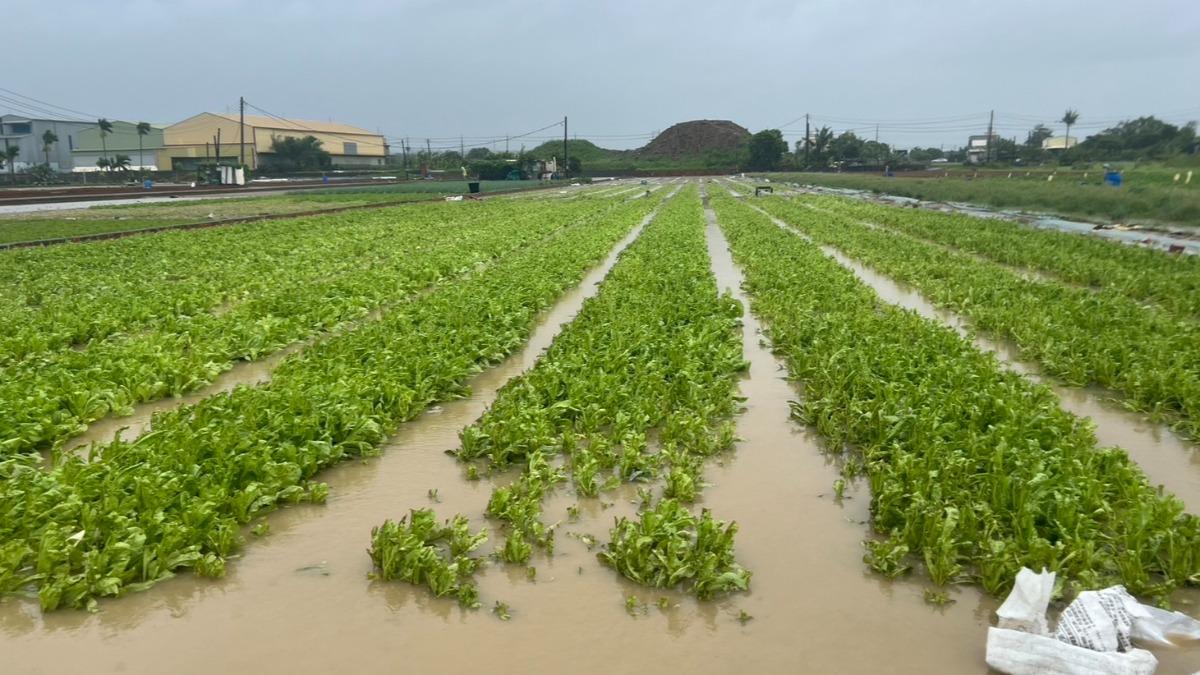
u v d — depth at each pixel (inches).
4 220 1473.9
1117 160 2891.2
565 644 217.6
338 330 554.6
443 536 267.9
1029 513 259.8
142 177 3767.2
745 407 402.6
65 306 588.1
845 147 5123.0
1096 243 967.0
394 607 234.7
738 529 265.9
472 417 390.3
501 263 879.1
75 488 272.2
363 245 1034.1
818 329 514.3
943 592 241.6
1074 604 214.8
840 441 345.7
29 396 362.0
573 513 287.0
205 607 234.7
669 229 1228.5
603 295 641.0
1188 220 1090.1
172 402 406.0
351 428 342.0
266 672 206.7
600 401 374.6
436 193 2687.0
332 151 5310.0
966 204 1710.1
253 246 1013.2
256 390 374.6
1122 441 357.4
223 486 282.5
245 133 4554.6
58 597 229.3
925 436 322.7
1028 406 357.7
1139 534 248.7
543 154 6633.9
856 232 1193.4
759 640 219.6
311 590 242.8
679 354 446.3
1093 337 489.4
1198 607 232.2
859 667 209.2
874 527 278.8
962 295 650.8
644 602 236.8
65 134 4960.6
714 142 7509.8
